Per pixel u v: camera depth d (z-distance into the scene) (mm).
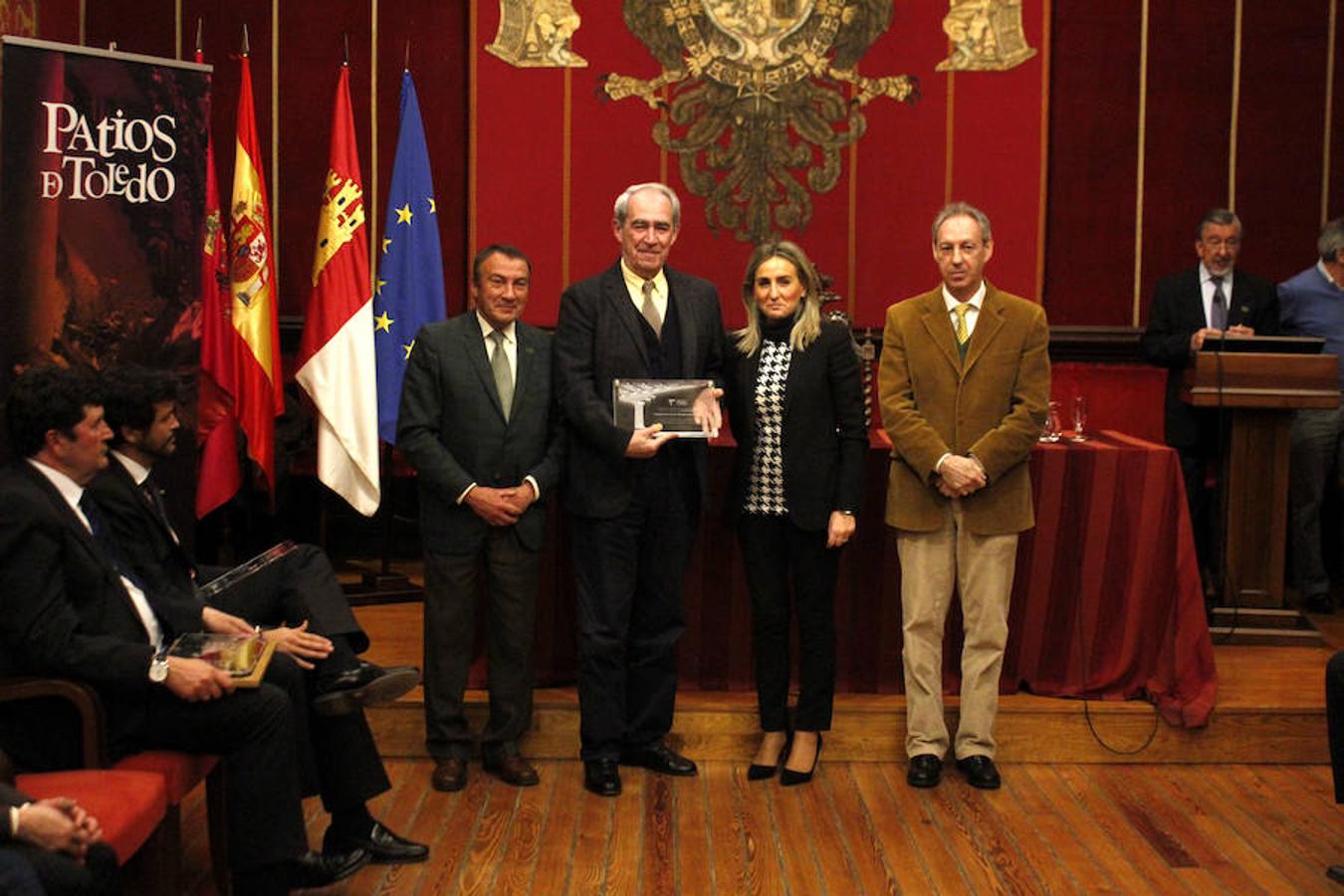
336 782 3715
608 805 4246
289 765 3305
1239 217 7062
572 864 3805
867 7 7012
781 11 7004
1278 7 6988
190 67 4145
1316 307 6059
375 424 5828
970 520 4379
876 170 7062
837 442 4395
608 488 4277
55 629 3154
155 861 3225
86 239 4012
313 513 6965
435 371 4352
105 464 3373
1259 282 5930
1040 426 4352
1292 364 5297
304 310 7020
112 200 4043
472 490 4266
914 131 7051
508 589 4363
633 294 4328
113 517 3568
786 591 4477
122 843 2846
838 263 7078
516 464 4348
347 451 5793
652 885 3676
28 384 3283
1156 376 7062
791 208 7070
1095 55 7047
